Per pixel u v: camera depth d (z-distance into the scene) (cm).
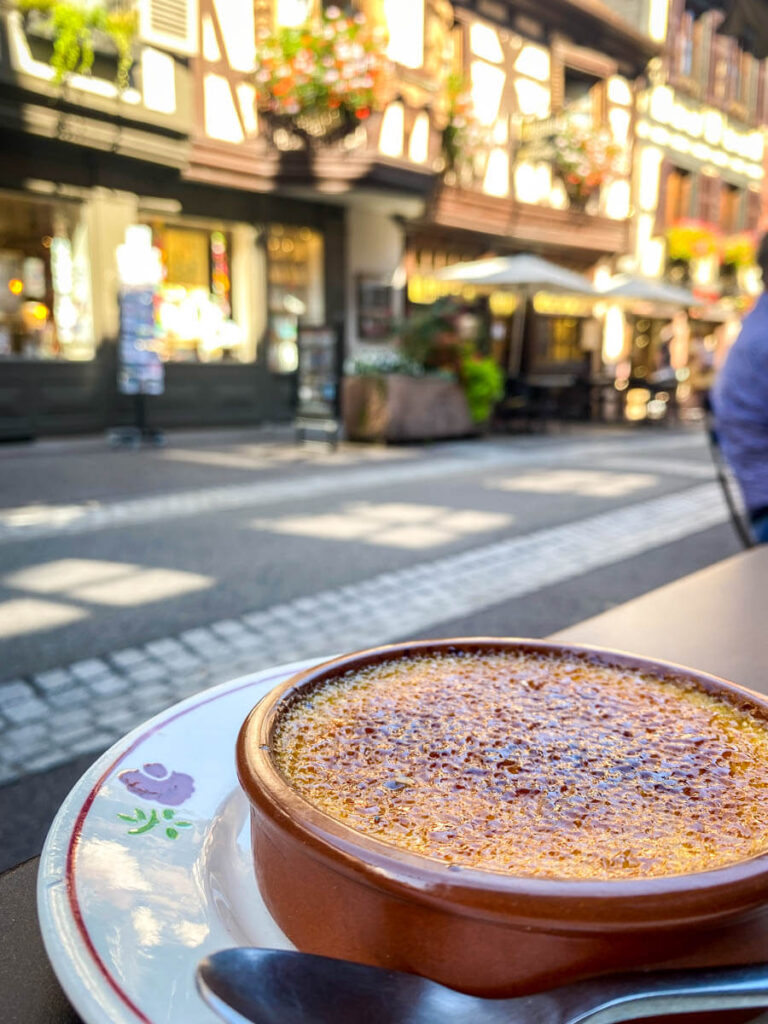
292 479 858
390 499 765
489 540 614
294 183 1211
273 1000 36
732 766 56
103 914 47
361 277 1399
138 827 57
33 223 1044
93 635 393
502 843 46
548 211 1625
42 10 904
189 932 47
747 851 46
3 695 327
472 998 39
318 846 43
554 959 40
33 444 1038
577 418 1772
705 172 2069
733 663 96
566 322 1828
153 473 868
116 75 1007
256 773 49
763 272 296
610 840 47
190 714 73
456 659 74
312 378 1129
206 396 1248
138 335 1057
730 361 301
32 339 1060
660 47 1745
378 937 42
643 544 618
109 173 1073
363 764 55
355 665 70
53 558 527
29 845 229
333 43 1151
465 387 1310
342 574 510
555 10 1542
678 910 38
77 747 287
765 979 39
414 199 1294
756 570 139
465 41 1426
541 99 1600
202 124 1137
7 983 47
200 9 1114
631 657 72
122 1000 41
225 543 577
